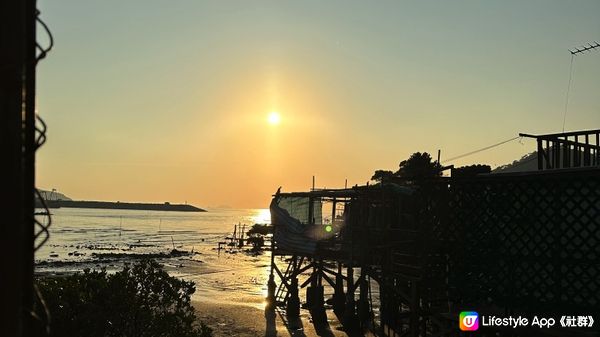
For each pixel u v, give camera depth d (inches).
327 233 1112.2
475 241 451.2
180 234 5206.7
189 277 1999.3
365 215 893.2
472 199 458.0
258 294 1553.9
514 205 431.2
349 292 1009.5
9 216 96.7
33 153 114.7
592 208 383.9
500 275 433.7
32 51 115.5
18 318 98.3
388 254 660.7
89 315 458.6
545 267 404.2
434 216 486.6
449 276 470.6
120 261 2610.7
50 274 2004.2
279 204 1245.1
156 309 521.7
